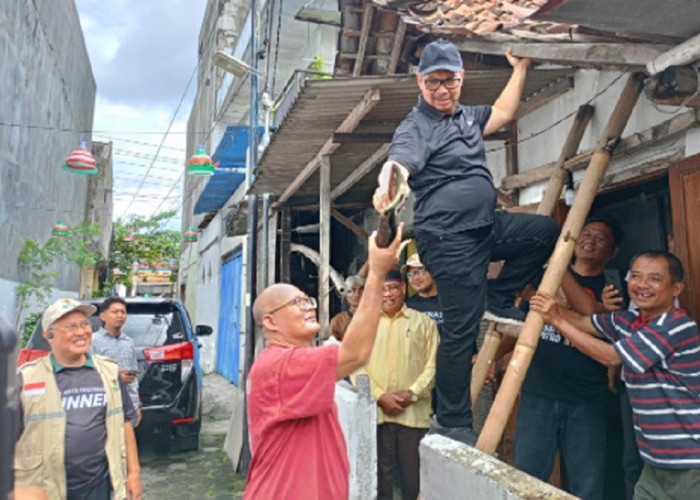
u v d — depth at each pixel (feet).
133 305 20.13
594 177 8.66
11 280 29.14
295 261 29.40
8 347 1.75
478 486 6.07
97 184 59.26
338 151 15.90
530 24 8.49
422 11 10.99
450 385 7.54
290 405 5.61
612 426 13.66
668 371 7.05
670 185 9.37
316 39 32.14
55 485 8.42
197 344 21.06
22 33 28.76
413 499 11.71
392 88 11.06
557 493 5.36
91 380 9.09
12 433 1.74
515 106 8.29
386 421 11.86
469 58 10.73
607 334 8.28
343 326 14.90
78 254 36.17
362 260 25.77
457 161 7.29
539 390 10.05
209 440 22.57
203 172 22.58
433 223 7.36
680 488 6.88
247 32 39.65
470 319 7.36
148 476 18.07
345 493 6.09
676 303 9.20
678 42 7.27
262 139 24.17
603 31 7.57
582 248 10.60
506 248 8.09
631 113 9.59
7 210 27.86
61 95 39.52
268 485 5.78
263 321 6.36
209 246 50.37
